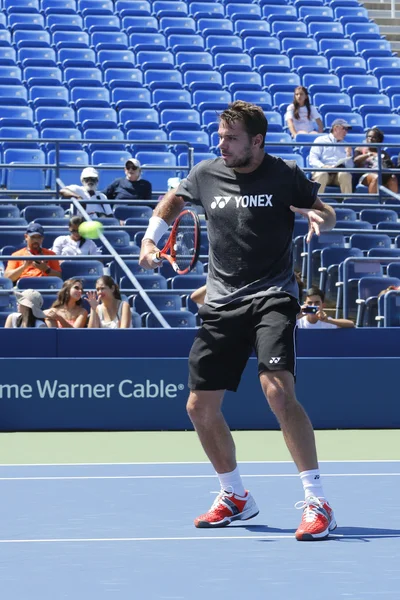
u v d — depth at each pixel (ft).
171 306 51.11
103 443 38.27
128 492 26.61
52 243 57.98
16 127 77.30
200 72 92.32
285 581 16.74
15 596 15.76
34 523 22.17
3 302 48.75
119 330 42.47
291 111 81.20
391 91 95.55
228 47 97.81
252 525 22.03
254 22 103.40
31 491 26.84
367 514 23.32
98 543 20.02
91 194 64.03
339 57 99.96
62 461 33.50
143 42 96.78
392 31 113.70
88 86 87.25
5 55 90.74
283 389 20.75
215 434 21.98
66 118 81.87
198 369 21.84
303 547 19.62
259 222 21.35
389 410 43.27
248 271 21.49
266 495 26.07
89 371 41.83
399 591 16.02
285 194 21.42
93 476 29.76
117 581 16.79
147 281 52.75
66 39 94.79
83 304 48.83
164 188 72.84
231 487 22.07
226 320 21.54
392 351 44.34
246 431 42.16
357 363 43.06
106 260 54.49
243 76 93.25
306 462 20.83
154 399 42.16
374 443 38.65
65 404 41.73
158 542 20.13
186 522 22.36
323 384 42.91
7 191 63.31
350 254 56.49
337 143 66.08
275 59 97.55
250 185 21.44
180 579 16.92
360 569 17.63
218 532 21.22
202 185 22.06
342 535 20.88
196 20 102.94
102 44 94.07
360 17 108.78
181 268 23.40
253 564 18.06
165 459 33.99
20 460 33.78
